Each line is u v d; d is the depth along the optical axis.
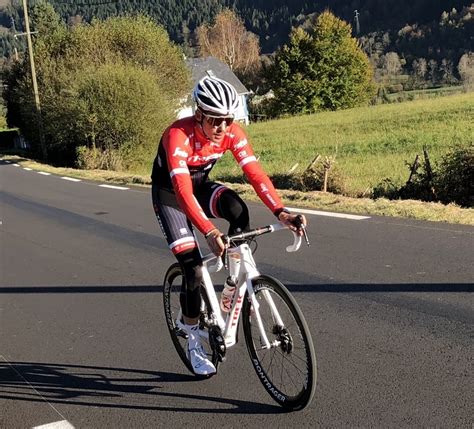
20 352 4.43
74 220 10.20
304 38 52.28
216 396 3.47
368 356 3.79
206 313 3.65
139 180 15.78
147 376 3.83
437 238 6.54
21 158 35.28
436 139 20.09
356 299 4.87
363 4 120.25
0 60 114.81
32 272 6.90
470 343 3.85
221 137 3.31
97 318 5.05
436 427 2.91
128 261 6.98
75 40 32.66
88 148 26.16
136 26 33.38
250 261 3.24
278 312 3.16
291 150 22.52
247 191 11.30
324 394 3.35
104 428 3.21
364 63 54.16
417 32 98.12
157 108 26.00
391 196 10.71
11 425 3.33
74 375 3.94
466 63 71.81
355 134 25.52
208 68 60.38
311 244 6.81
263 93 64.44
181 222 3.51
